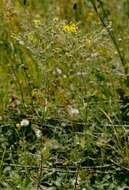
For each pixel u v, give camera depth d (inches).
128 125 182.7
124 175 169.8
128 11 235.8
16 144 185.3
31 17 220.4
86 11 255.9
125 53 220.5
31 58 218.5
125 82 205.0
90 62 198.8
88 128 184.1
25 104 203.5
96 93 202.2
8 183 165.6
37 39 171.5
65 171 169.9
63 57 178.2
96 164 174.9
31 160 174.7
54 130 185.6
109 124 187.6
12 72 215.6
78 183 166.1
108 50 203.6
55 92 200.5
